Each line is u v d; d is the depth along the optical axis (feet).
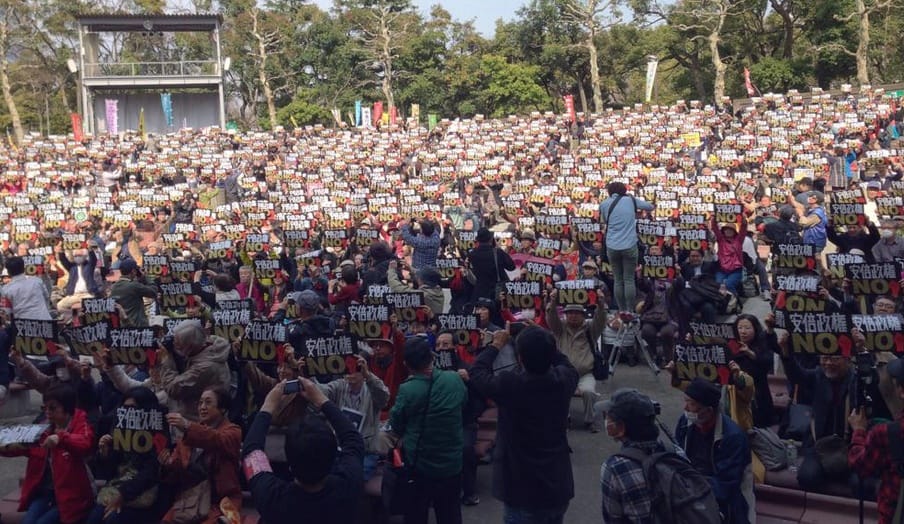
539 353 19.72
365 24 211.82
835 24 171.83
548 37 199.93
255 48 213.87
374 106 194.80
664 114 145.38
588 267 43.16
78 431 23.26
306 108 203.92
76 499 23.39
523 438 20.08
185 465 22.07
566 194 83.05
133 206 90.74
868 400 24.70
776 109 138.62
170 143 147.84
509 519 20.53
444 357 28.25
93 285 57.52
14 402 39.45
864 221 45.62
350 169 121.90
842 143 97.71
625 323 40.47
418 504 22.57
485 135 144.87
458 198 84.53
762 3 180.86
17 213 91.97
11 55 217.36
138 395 22.70
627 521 17.11
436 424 22.13
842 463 25.41
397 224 68.59
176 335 24.50
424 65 209.77
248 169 125.29
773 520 25.36
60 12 203.21
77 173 127.95
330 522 16.10
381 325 29.53
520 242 53.67
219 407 22.06
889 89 148.05
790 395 32.32
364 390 26.11
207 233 66.64
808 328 25.38
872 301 37.19
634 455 17.31
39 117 226.38
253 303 33.96
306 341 25.39
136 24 171.12
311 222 73.20
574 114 155.53
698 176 85.46
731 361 25.50
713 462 22.26
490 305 34.47
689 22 183.83
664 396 38.06
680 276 41.52
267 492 16.16
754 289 47.50
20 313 41.06
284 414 24.80
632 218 43.14
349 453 17.06
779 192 72.13
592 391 33.30
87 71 173.27
